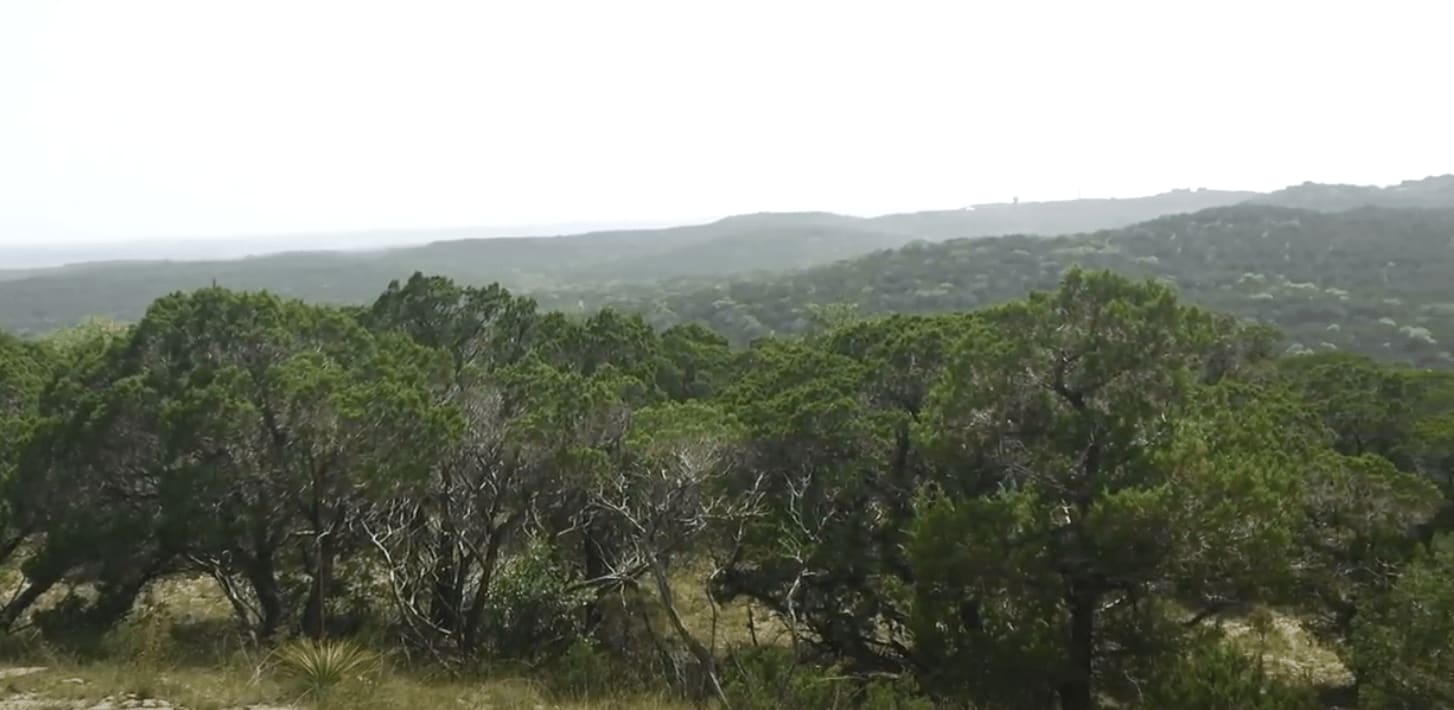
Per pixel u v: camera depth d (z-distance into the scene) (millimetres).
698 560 14922
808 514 14734
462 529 13961
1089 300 12508
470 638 13625
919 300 102562
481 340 23109
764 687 11500
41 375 18234
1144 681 11398
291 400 13461
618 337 23594
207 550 13664
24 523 13680
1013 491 12320
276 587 14883
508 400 14992
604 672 12383
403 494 13508
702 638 14984
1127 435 12008
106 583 14266
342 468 13555
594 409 14070
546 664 12984
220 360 14938
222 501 13562
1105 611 12188
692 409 14461
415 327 23016
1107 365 12102
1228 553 11008
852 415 14781
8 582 15164
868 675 12641
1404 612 12102
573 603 13922
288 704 9539
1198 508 10922
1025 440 12703
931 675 12359
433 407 13961
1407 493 14656
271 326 15531
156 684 9930
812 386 15750
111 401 13508
